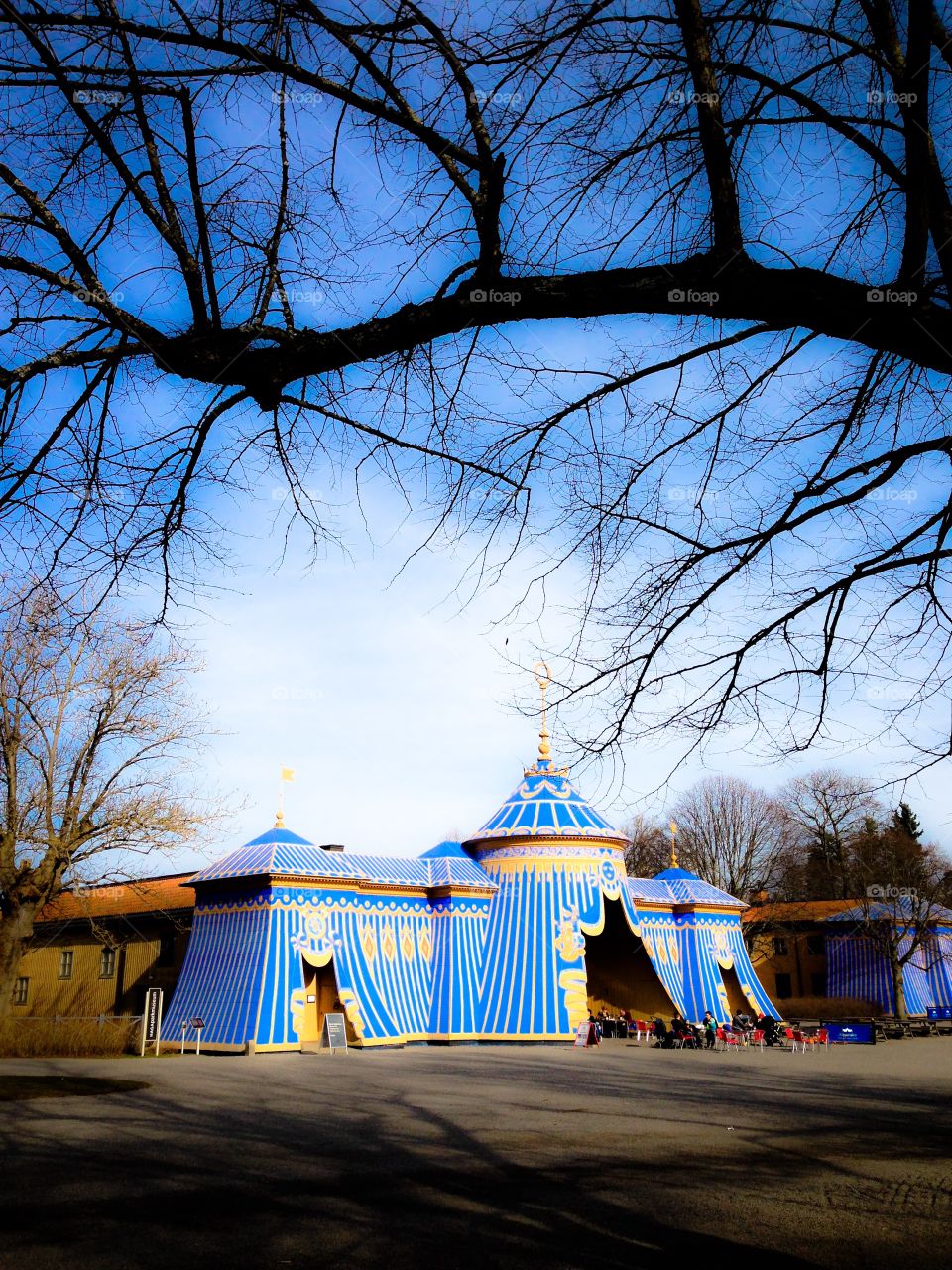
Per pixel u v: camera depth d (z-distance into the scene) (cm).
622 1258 729
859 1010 5094
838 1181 1030
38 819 2828
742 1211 884
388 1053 2819
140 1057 2669
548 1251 747
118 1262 712
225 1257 725
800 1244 773
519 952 3309
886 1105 1712
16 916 2770
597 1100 1739
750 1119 1517
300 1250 745
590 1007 4028
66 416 534
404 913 3256
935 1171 1091
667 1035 3312
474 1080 2088
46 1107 1555
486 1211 877
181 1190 962
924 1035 4166
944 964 5672
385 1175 1043
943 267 480
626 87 548
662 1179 1036
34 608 579
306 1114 1513
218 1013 2817
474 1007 3241
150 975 3916
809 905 5988
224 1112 1524
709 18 550
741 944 4228
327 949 2964
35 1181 1002
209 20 504
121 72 459
